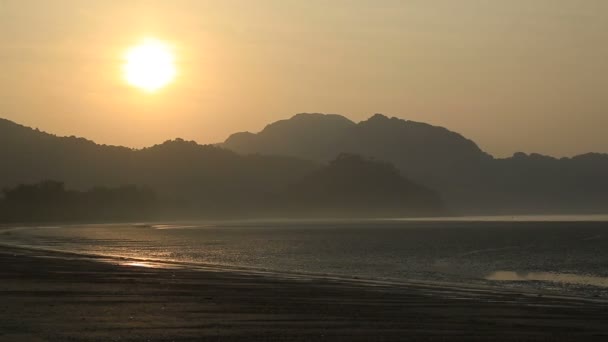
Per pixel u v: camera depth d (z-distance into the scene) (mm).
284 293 33312
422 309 27984
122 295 31078
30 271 43781
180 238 122500
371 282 41875
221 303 28766
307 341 20203
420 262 70750
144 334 20844
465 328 23016
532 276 55594
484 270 61938
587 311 28016
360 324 23594
